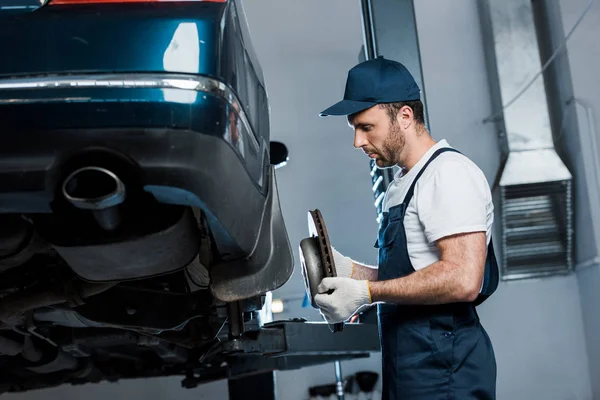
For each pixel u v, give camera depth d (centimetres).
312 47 817
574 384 756
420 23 823
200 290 228
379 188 458
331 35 820
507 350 762
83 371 322
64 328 264
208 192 153
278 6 822
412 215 205
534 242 762
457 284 189
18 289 201
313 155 797
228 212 164
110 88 144
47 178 144
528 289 769
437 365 201
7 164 143
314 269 206
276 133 799
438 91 812
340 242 780
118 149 144
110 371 366
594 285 732
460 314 204
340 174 795
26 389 332
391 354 207
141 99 144
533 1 809
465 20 823
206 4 157
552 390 757
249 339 330
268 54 813
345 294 195
